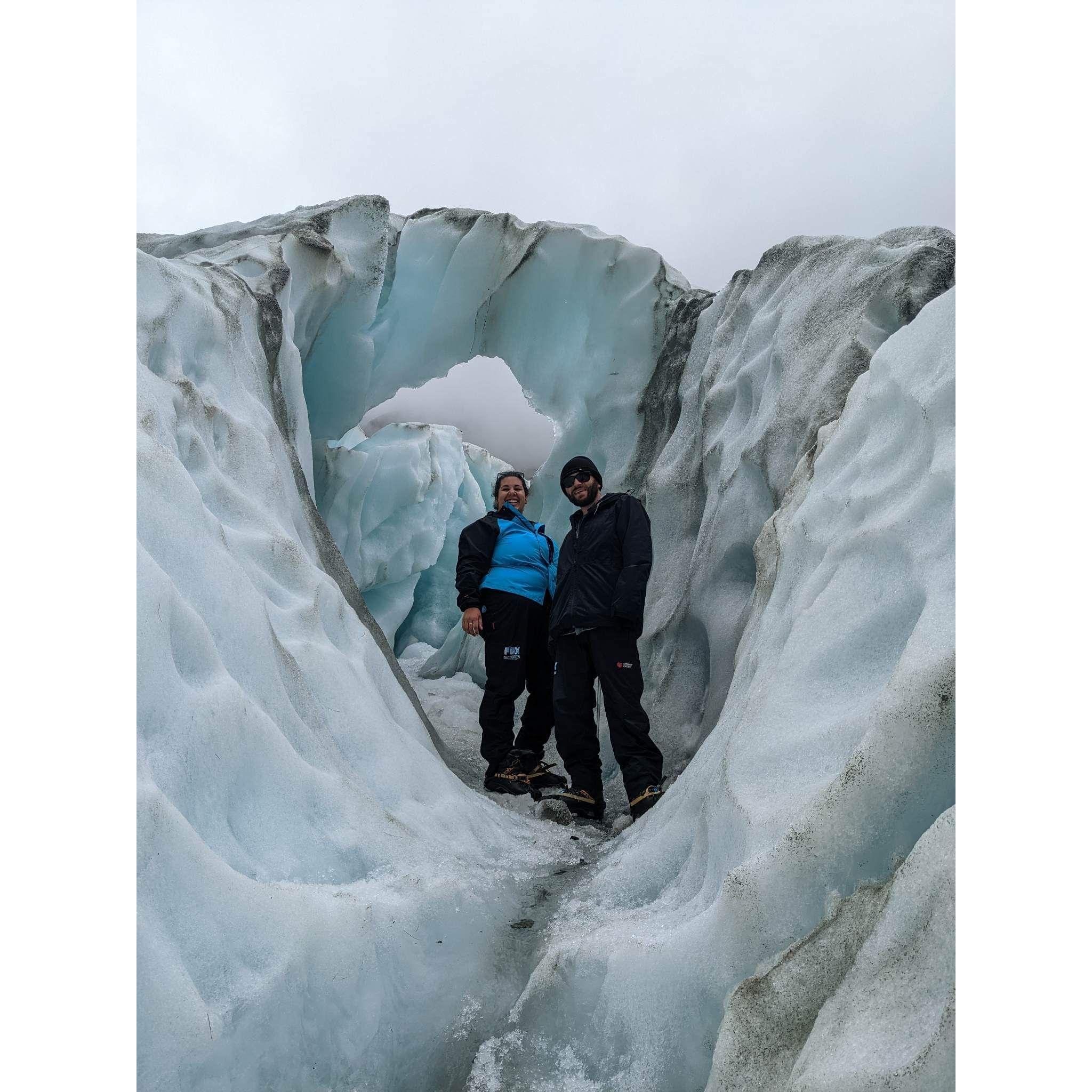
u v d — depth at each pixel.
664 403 4.02
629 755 2.38
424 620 7.08
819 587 1.60
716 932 1.16
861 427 1.87
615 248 4.37
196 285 2.46
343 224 4.06
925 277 2.60
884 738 1.12
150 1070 0.98
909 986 0.90
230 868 1.20
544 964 1.29
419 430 6.16
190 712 1.34
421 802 1.83
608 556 2.51
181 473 1.74
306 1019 1.15
